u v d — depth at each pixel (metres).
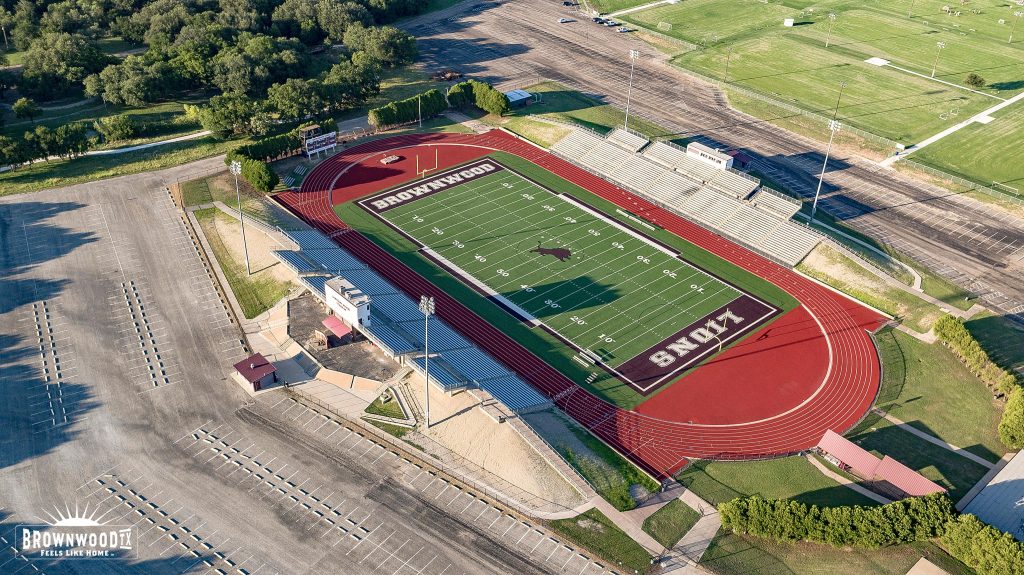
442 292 120.06
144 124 160.12
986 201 144.00
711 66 197.00
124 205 135.75
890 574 79.19
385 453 91.44
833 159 157.25
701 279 124.75
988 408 100.19
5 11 196.75
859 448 90.38
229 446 91.56
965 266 126.88
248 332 109.25
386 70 193.38
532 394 100.12
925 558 80.75
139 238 127.44
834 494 87.94
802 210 140.12
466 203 142.62
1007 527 83.12
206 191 140.62
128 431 92.94
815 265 126.69
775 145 161.88
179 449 90.94
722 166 142.25
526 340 111.19
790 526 80.38
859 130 166.12
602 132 165.75
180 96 178.00
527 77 189.50
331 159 154.75
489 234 134.25
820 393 103.00
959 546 78.38
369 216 138.00
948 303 118.44
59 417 94.31
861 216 139.25
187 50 178.25
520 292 120.75
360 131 165.25
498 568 79.12
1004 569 73.75
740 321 115.94
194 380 100.75
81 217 131.88
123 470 88.00
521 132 166.25
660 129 167.12
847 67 196.00
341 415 96.44
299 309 113.00
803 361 108.50
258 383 99.25
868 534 79.38
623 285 122.88
